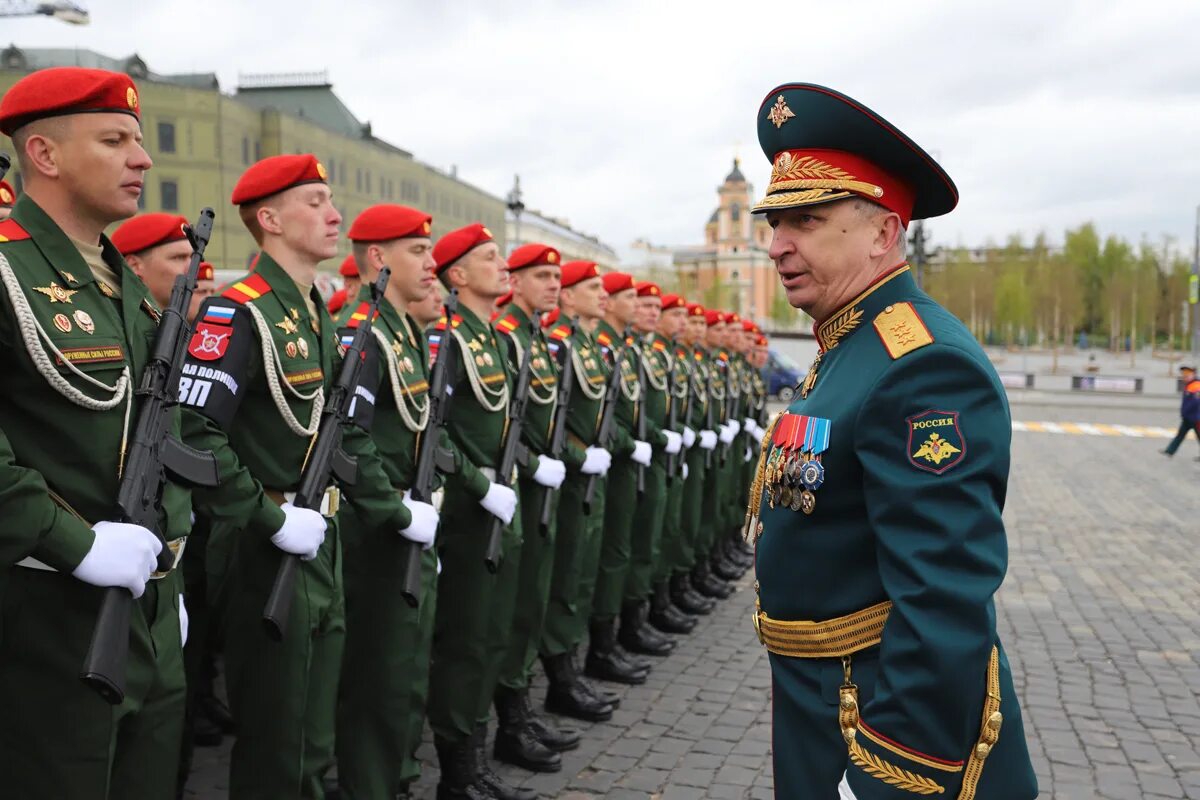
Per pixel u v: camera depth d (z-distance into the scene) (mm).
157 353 2475
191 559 4023
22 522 2125
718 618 7156
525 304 5082
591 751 4586
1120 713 5145
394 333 3824
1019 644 6344
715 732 4828
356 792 3562
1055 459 16516
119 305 2574
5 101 2457
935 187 1988
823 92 1927
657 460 6465
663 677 5707
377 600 3578
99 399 2395
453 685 4020
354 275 6168
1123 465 15734
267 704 3084
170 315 2516
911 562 1696
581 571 5129
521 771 4363
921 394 1765
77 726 2322
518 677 4465
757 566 2090
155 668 2539
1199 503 11953
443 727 4000
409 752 3713
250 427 3145
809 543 1935
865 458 1807
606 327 6441
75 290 2432
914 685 1663
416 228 3920
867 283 1989
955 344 1785
